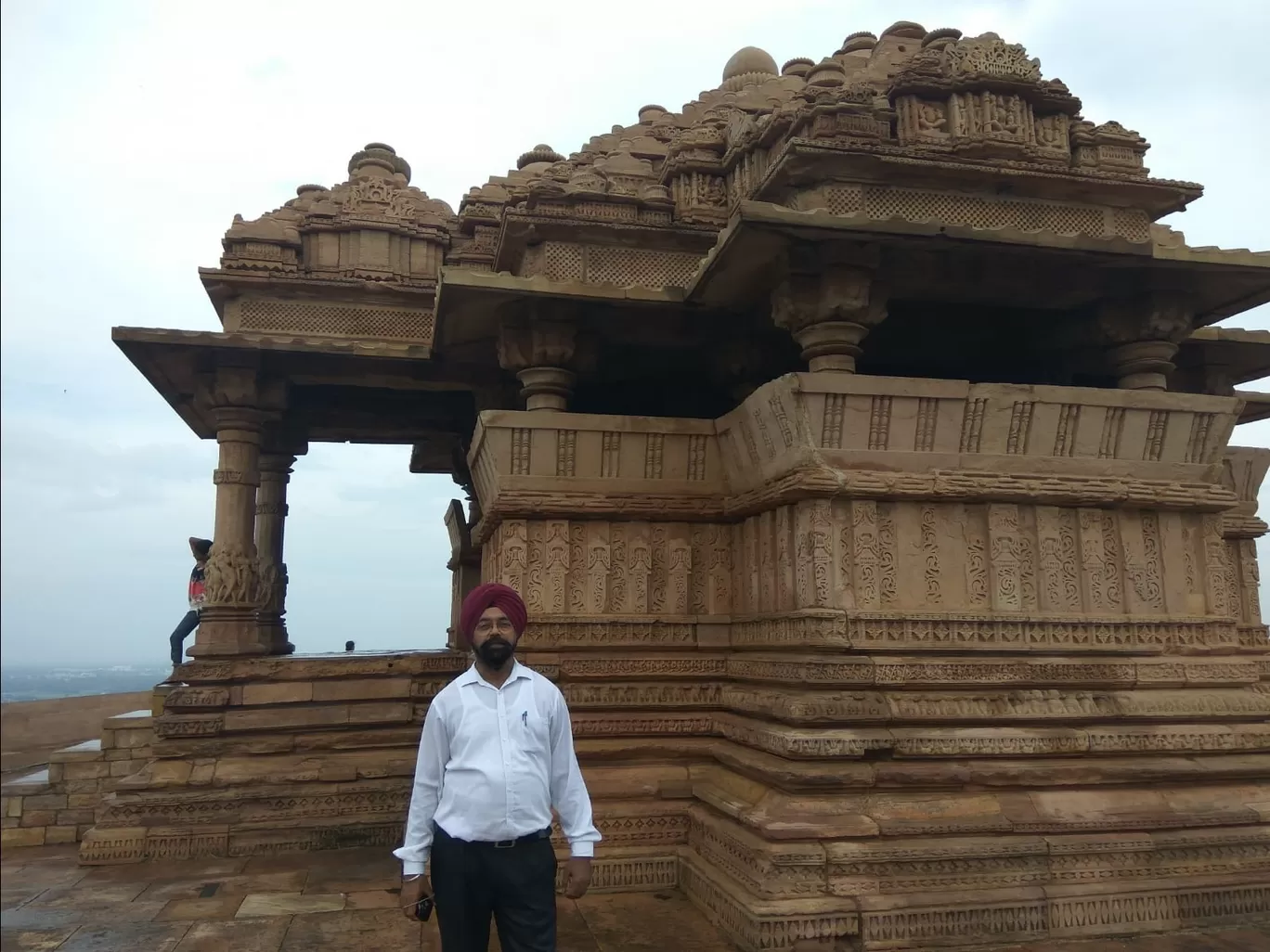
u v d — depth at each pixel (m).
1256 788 6.02
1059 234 5.87
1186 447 6.58
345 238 10.03
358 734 8.56
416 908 3.33
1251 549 8.31
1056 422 6.30
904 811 5.38
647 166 8.33
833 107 6.16
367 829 7.95
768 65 10.62
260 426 9.24
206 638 8.81
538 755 3.43
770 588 6.54
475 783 3.34
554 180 7.68
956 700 5.76
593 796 6.50
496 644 3.46
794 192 6.30
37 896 6.40
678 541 7.22
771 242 5.77
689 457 7.25
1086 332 7.06
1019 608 6.14
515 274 8.12
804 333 6.18
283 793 7.95
